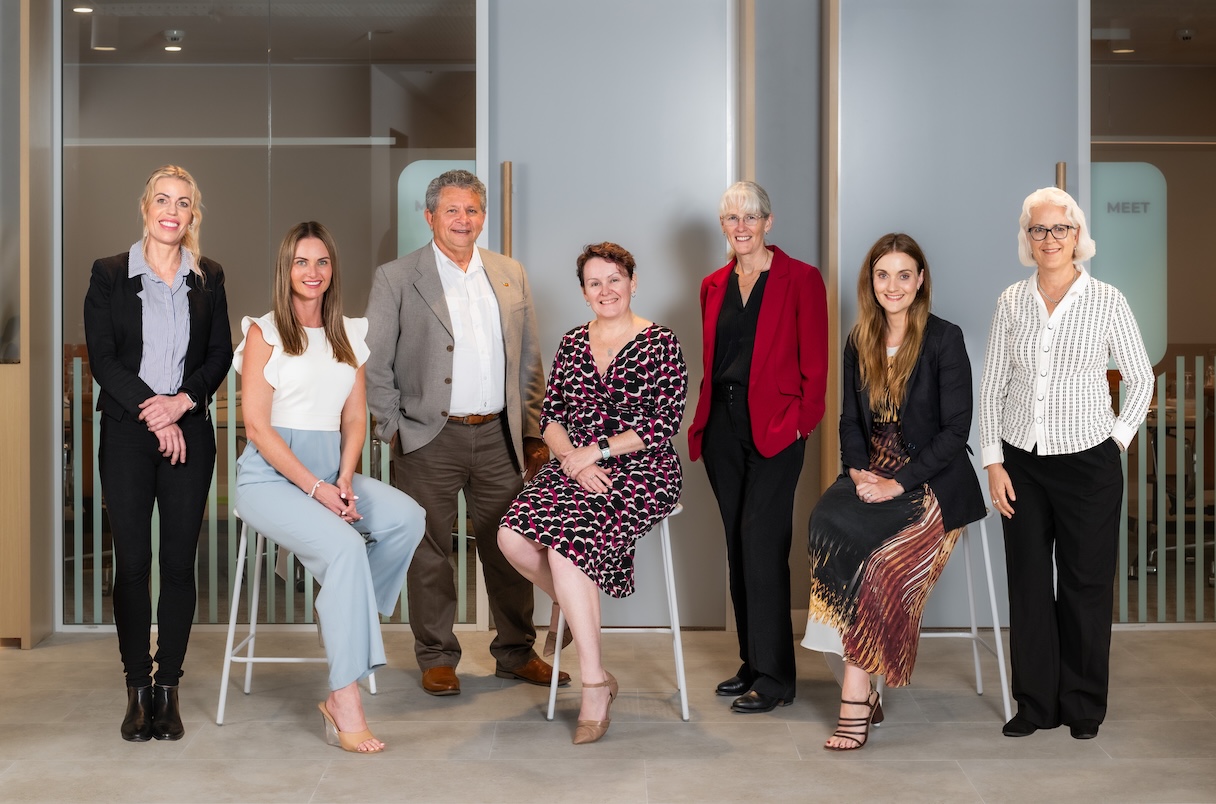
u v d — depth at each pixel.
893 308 3.10
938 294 4.13
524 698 3.39
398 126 4.15
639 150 4.19
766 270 3.34
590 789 2.66
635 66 4.18
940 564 3.07
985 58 4.10
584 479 3.12
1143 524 4.24
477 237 3.81
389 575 3.19
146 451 3.00
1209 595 4.24
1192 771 2.78
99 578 4.20
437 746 2.96
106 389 2.98
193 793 2.63
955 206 4.12
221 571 4.28
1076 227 2.93
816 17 4.16
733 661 3.80
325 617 2.90
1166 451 4.23
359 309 4.19
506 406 3.52
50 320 4.15
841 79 4.10
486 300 3.52
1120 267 4.23
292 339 3.07
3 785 2.68
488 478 3.53
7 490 3.95
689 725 3.13
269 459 3.04
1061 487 2.97
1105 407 2.95
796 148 4.19
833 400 4.01
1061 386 2.95
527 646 3.59
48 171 4.13
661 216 4.21
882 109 4.10
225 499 4.24
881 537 2.97
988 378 3.11
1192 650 3.90
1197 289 4.23
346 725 2.92
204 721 3.16
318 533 2.92
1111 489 2.95
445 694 3.41
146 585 3.03
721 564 4.24
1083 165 4.12
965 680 3.57
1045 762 2.84
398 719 3.19
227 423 4.21
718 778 2.73
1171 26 4.18
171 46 4.14
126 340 3.03
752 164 4.08
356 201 4.16
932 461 3.05
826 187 4.14
